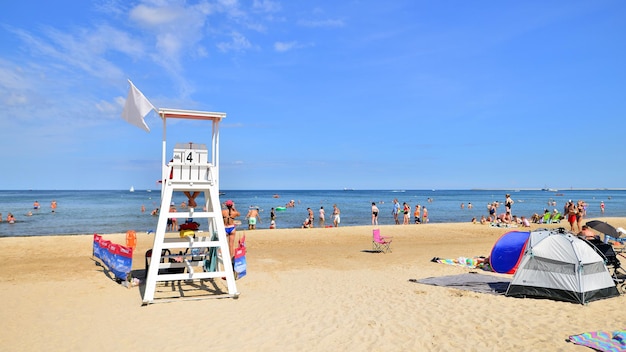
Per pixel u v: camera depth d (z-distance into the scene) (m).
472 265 12.80
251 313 7.47
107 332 6.43
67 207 54.59
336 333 6.41
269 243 18.64
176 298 8.52
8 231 27.62
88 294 8.85
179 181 8.66
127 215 40.84
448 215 46.41
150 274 8.16
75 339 6.11
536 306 7.88
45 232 27.08
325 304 8.11
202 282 10.15
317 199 98.06
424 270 12.04
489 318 7.11
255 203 70.06
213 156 9.18
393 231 23.91
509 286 8.79
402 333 6.39
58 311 7.57
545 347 5.74
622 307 7.76
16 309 7.69
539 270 8.57
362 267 12.55
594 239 10.27
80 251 15.20
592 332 6.23
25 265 12.45
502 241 11.79
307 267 12.50
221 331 6.49
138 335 6.30
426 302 8.23
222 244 8.76
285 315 7.35
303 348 5.80
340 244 18.61
